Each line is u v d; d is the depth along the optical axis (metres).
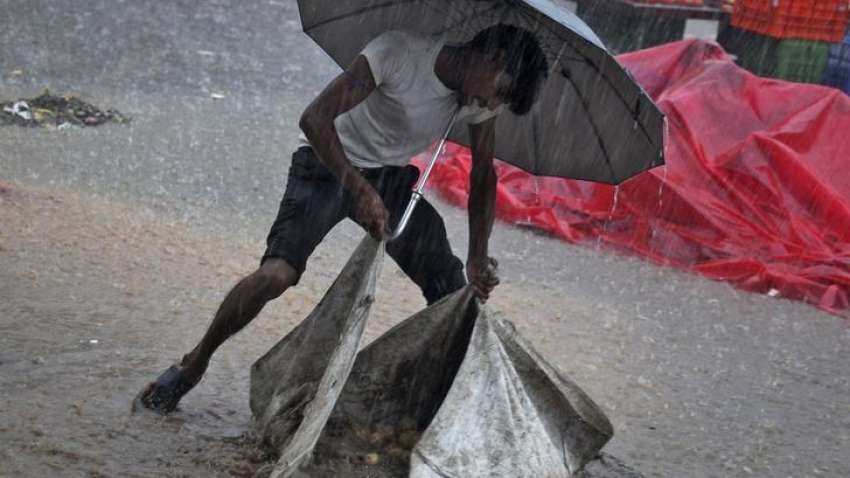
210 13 33.84
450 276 9.68
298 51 30.73
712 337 14.02
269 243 8.91
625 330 13.76
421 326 9.09
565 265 16.38
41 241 13.56
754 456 10.53
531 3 8.20
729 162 17.62
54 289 12.08
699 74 18.92
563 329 13.39
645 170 9.29
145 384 9.93
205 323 11.74
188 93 24.50
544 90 9.33
